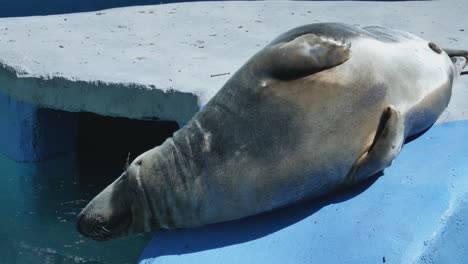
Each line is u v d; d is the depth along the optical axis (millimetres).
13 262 10055
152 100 10875
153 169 8117
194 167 7965
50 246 10414
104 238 8320
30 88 12008
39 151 12883
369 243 7648
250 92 8000
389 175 8539
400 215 7906
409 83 8648
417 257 7527
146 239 10594
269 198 7934
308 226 7996
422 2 15383
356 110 7996
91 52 12703
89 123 13547
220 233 8141
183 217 8070
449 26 13578
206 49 12625
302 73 7918
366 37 8594
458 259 7980
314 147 7820
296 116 7812
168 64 11875
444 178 8367
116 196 8234
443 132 9398
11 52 12812
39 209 11398
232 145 7883
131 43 13141
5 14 16672
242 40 13086
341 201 8227
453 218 7973
